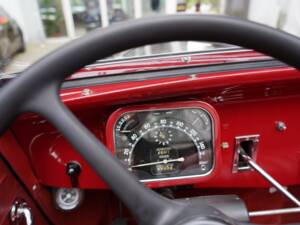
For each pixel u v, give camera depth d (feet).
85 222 3.05
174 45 2.67
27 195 2.32
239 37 1.33
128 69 2.38
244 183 2.66
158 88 2.10
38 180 2.45
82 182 2.42
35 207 2.41
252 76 2.23
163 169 2.24
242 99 2.40
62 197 2.64
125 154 2.18
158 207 1.28
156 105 2.08
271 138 2.58
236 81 2.22
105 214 3.13
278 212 2.56
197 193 2.97
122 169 1.30
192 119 2.16
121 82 2.20
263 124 2.52
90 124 2.29
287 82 2.34
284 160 2.69
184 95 2.24
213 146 2.20
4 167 2.07
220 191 3.07
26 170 2.30
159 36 1.31
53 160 2.35
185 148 2.23
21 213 2.18
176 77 2.22
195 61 2.50
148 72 2.34
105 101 2.11
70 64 1.32
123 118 2.09
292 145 2.63
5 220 2.00
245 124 2.50
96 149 1.31
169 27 1.29
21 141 2.26
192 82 2.15
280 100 2.44
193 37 1.34
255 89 2.35
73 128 1.32
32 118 2.12
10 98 1.29
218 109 2.42
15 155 2.19
